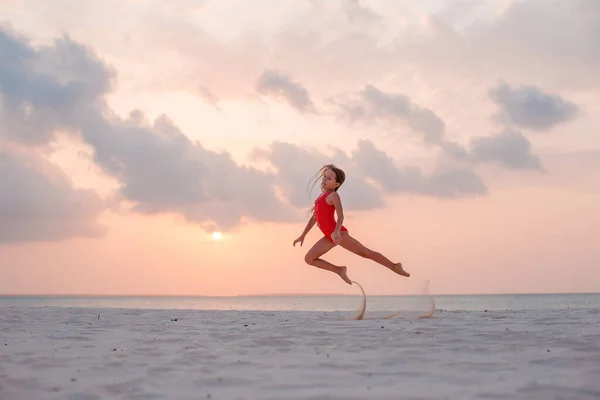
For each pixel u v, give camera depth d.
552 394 2.55
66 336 4.91
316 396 2.57
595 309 9.02
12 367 3.33
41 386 2.82
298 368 3.23
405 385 2.77
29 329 5.59
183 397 2.60
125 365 3.36
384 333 4.86
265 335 4.79
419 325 5.61
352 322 6.13
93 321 6.61
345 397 2.54
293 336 4.71
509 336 4.52
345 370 3.16
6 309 9.43
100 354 3.79
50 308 10.05
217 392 2.68
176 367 3.28
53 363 3.45
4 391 2.72
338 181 6.75
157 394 2.65
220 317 7.33
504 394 2.56
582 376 2.92
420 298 6.96
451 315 7.25
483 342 4.20
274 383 2.85
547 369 3.12
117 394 2.67
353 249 6.73
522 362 3.34
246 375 3.05
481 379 2.88
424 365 3.28
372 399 2.50
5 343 4.45
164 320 6.77
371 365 3.29
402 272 6.81
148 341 4.49
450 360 3.43
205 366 3.30
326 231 6.75
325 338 4.54
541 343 4.11
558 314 7.36
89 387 2.78
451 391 2.63
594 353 3.61
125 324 6.16
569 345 3.99
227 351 3.88
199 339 4.58
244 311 9.24
